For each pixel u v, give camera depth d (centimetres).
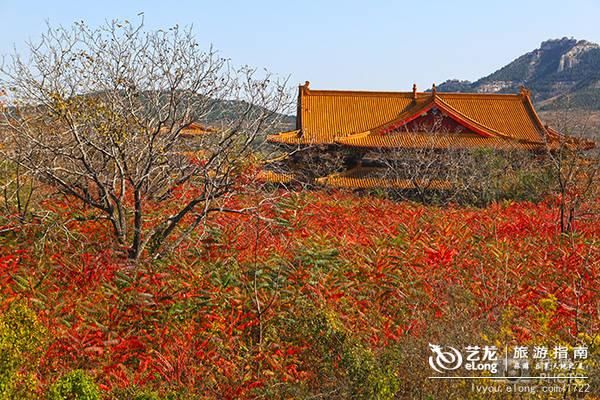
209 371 850
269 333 962
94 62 1272
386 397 743
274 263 1146
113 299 1030
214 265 1147
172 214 1457
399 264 1181
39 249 1207
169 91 1364
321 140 4356
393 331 974
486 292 1096
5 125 1283
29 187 1503
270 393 817
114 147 1258
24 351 707
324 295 1052
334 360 819
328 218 1688
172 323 976
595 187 2134
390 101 5081
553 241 1577
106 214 1420
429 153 3472
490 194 2795
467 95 5059
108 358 892
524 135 4631
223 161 1341
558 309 1005
